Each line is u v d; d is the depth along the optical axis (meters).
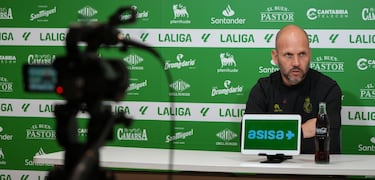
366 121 4.09
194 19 4.20
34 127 4.41
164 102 4.27
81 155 1.17
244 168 2.64
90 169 1.08
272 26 4.13
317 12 4.09
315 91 3.49
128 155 3.08
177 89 4.25
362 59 4.07
